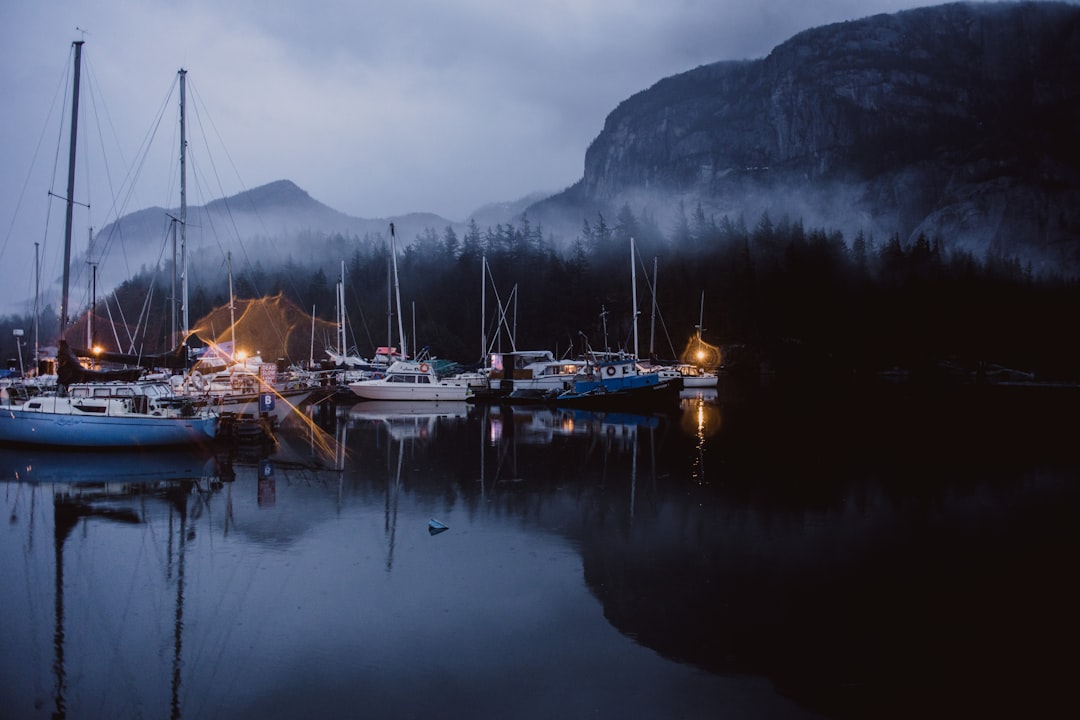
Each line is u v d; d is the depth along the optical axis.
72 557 11.74
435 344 95.25
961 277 127.06
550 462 22.06
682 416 39.41
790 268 117.94
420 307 106.31
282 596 10.05
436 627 9.03
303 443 26.28
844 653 8.47
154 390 26.42
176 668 7.87
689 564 11.70
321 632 8.84
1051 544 12.98
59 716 6.90
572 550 12.44
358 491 17.23
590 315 100.06
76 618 9.18
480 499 16.47
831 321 110.62
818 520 14.73
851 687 7.67
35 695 7.27
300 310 112.62
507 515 14.94
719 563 11.78
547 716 7.00
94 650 8.28
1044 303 119.81
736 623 9.30
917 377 95.12
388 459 22.45
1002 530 14.02
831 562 11.86
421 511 15.19
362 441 27.19
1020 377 92.94
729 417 38.78
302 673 7.78
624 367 48.25
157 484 17.88
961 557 12.19
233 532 13.35
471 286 113.25
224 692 7.36
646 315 95.44
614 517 14.83
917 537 13.45
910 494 17.38
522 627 9.07
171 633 8.77
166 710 7.03
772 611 9.71
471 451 24.50
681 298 102.12
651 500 16.50
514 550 12.40
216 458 22.20
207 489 17.31
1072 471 20.70
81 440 22.42
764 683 7.72
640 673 7.89
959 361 103.62
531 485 18.22
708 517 14.89
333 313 113.56
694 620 9.38
